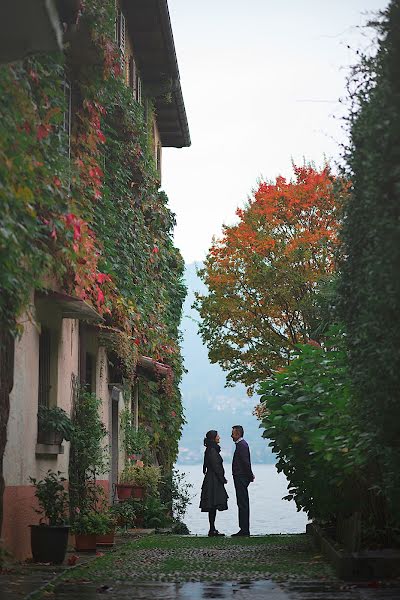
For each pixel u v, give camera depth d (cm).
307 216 4097
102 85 1734
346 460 1291
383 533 1305
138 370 2788
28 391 1455
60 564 1373
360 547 1255
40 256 1067
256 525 3919
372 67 952
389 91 896
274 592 1048
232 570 1309
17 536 1394
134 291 2214
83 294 1756
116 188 2048
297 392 1566
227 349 4147
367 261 978
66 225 1348
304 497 1641
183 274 3192
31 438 1478
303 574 1241
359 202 1044
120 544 1827
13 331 1062
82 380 1923
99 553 1605
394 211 907
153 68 2920
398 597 980
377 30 904
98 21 1625
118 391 2483
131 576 1236
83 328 1931
